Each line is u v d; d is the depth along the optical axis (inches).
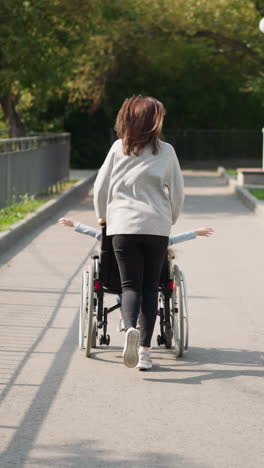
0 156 720.3
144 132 273.1
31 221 696.4
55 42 1082.1
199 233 294.5
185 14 1576.0
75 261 534.3
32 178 896.9
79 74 1752.0
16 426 222.7
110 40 1731.1
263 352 309.4
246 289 442.3
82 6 1043.9
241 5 1585.9
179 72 2180.1
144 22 1626.5
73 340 324.5
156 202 275.6
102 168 279.0
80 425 223.9
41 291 429.4
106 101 2132.1
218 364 291.0
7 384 263.0
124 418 230.2
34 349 308.8
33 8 1009.5
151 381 268.2
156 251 275.9
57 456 200.4
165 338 309.7
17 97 1322.6
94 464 195.2
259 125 2405.3
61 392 254.8
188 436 215.9
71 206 957.2
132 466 194.1
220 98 2295.8
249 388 261.7
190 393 255.4
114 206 276.4
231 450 205.8
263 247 613.6
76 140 2161.7
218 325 354.9
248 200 971.9
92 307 290.7
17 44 1018.1
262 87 1771.7
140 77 2170.3
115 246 277.0
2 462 196.1
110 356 300.4
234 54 2022.6
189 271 502.6
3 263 523.5
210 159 2233.0
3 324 350.9
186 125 2368.4
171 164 276.8
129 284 277.0
